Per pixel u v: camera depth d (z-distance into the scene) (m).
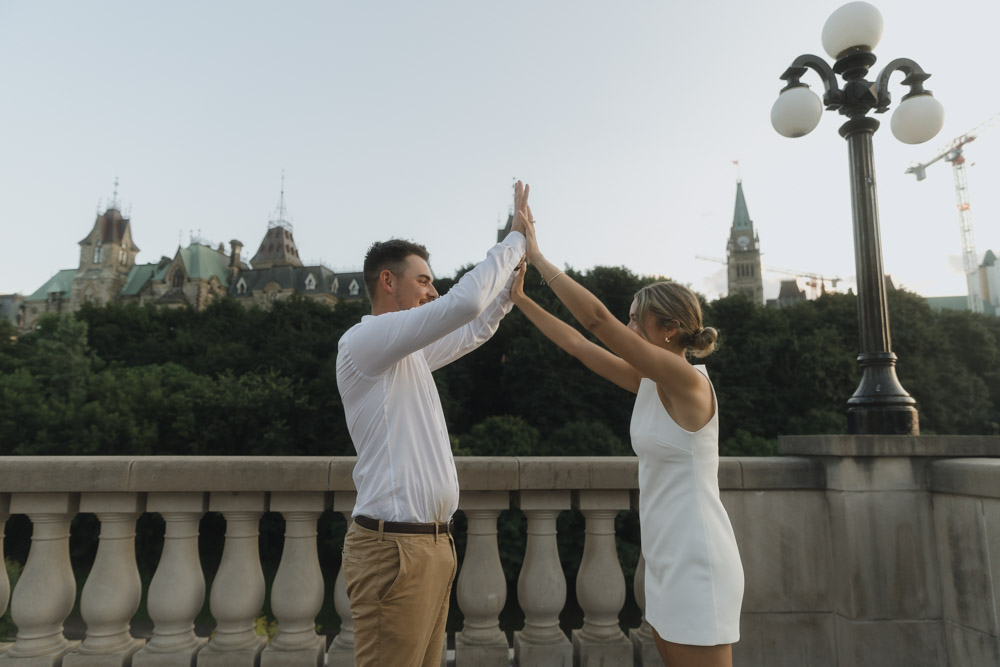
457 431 42.81
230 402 41.81
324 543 24.03
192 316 63.19
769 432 39.97
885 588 2.95
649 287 2.08
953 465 2.85
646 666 2.86
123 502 2.74
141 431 40.84
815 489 3.16
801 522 3.13
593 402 38.44
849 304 48.66
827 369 41.00
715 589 1.74
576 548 20.86
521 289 2.29
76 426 40.25
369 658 1.64
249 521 2.83
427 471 1.74
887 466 3.03
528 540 2.95
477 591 2.84
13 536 26.05
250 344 56.00
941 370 44.62
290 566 2.78
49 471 2.67
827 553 3.12
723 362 41.12
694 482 1.82
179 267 104.75
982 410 45.03
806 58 4.01
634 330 2.17
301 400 41.59
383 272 1.96
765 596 3.08
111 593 2.69
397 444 1.73
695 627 1.73
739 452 36.41
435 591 1.70
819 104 4.16
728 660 1.75
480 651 2.77
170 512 2.78
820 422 38.12
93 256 110.06
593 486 2.88
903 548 2.98
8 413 40.81
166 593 2.71
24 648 2.66
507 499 2.92
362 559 1.68
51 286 114.94
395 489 1.69
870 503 3.00
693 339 1.99
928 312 48.41
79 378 46.78
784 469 3.15
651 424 1.91
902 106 4.12
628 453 34.31
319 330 55.09
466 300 1.63
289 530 2.83
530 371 38.81
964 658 2.82
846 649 2.96
